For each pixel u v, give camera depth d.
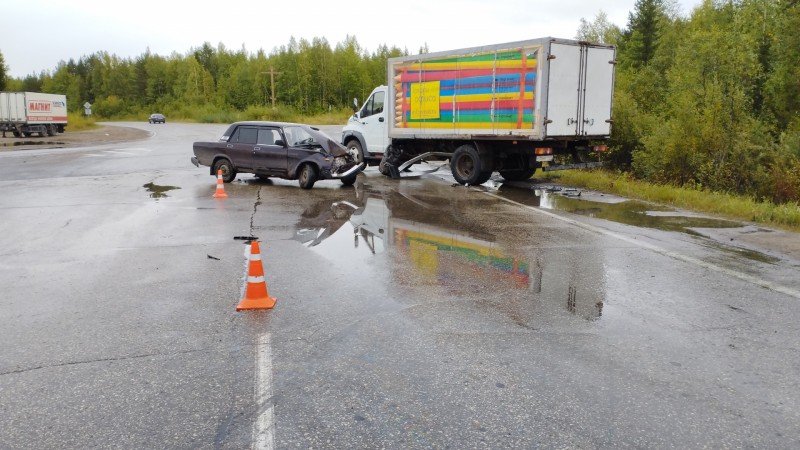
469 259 7.70
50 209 11.58
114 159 23.27
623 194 14.21
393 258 7.74
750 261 7.70
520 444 3.38
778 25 19.97
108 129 60.91
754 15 21.98
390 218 10.78
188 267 7.34
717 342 4.93
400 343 4.87
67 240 8.85
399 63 16.78
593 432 3.51
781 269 7.30
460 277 6.85
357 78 97.50
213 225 10.05
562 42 13.57
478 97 14.91
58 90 146.12
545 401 3.89
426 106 16.23
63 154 25.77
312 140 15.12
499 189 15.09
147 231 9.52
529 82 13.79
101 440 3.44
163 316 5.55
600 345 4.84
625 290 6.38
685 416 3.71
